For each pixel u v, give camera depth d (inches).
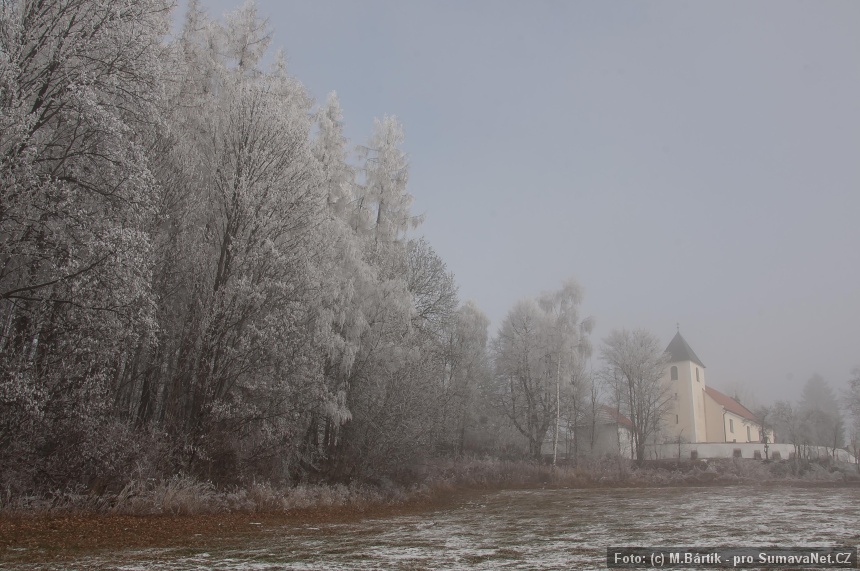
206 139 846.5
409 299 1067.3
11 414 550.9
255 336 761.0
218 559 389.7
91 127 545.0
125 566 355.3
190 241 782.5
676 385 2942.9
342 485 942.4
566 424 2069.4
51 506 560.4
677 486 1676.9
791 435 2506.2
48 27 550.0
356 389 1026.1
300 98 1003.3
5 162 507.8
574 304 1972.2
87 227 541.6
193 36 988.6
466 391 1792.6
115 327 577.3
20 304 577.0
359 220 1178.6
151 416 823.7
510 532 584.1
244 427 814.5
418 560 390.6
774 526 613.3
